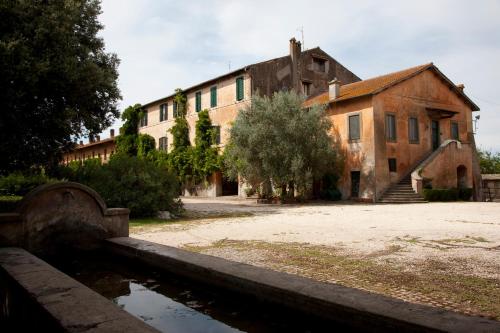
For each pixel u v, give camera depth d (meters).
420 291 4.65
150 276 5.80
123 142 41.06
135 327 2.73
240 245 8.38
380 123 25.00
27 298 3.65
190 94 34.66
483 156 44.09
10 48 12.09
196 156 32.56
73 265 6.76
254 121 24.59
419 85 27.72
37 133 14.62
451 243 8.12
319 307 3.39
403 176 26.03
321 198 26.36
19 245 6.94
